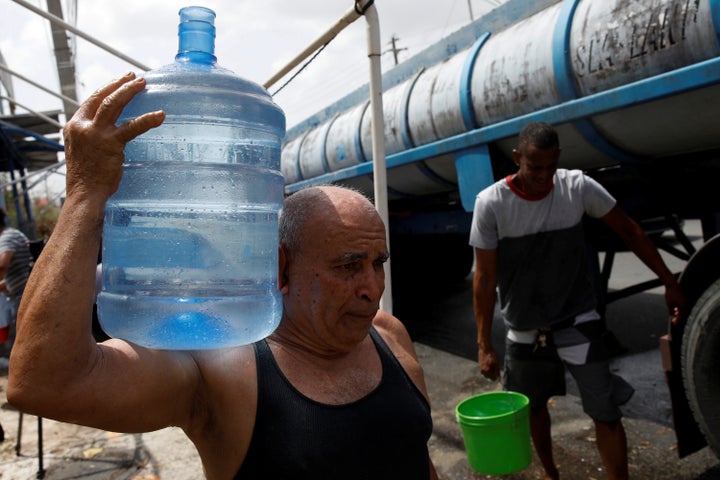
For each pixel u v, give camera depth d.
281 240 1.23
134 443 3.84
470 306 7.21
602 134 3.24
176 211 1.12
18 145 12.48
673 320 2.71
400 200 6.34
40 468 3.42
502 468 2.54
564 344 2.69
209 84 1.12
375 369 1.27
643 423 3.46
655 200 3.80
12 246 4.93
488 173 3.89
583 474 3.00
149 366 1.01
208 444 1.15
